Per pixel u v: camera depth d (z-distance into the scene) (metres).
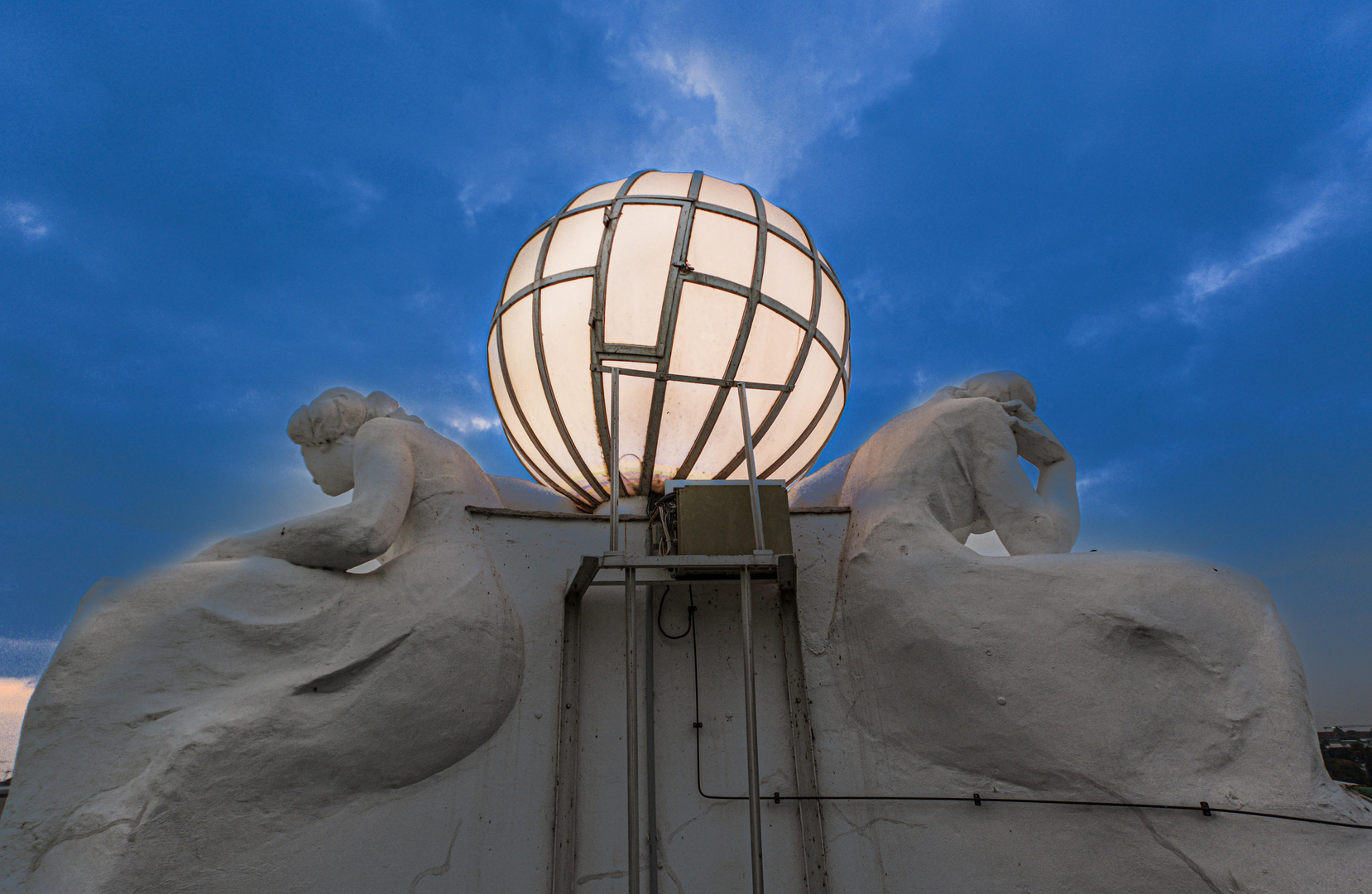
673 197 7.46
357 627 5.71
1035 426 7.55
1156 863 4.96
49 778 4.55
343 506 6.13
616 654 6.42
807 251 7.77
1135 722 5.25
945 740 5.89
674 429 7.23
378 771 5.42
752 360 7.23
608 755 6.06
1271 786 4.79
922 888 5.59
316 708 5.29
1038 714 5.51
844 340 8.41
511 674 6.07
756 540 5.58
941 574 6.27
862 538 6.84
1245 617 5.32
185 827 4.59
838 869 5.75
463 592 6.04
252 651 5.38
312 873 4.97
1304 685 5.11
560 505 8.45
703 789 6.00
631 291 7.12
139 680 4.96
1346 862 4.46
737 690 6.37
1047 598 5.80
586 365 7.26
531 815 5.76
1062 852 5.27
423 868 5.35
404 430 6.92
